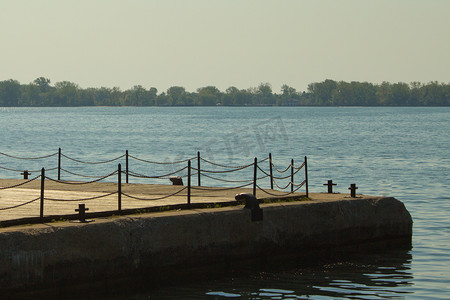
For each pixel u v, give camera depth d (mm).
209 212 32562
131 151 112875
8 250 25844
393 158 96750
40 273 26688
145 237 29922
